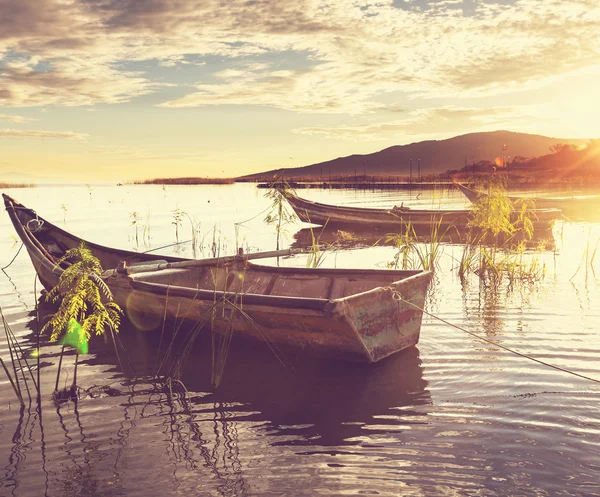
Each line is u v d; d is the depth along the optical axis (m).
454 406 5.69
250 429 5.34
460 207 37.66
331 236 23.45
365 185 111.44
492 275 12.83
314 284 8.99
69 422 5.59
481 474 4.36
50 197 64.44
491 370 6.70
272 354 7.78
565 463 4.48
